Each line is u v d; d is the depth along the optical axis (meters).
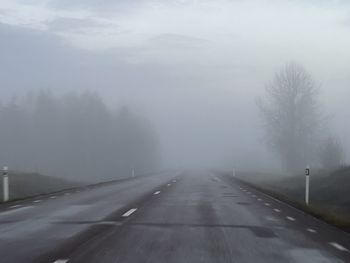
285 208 16.92
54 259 7.83
